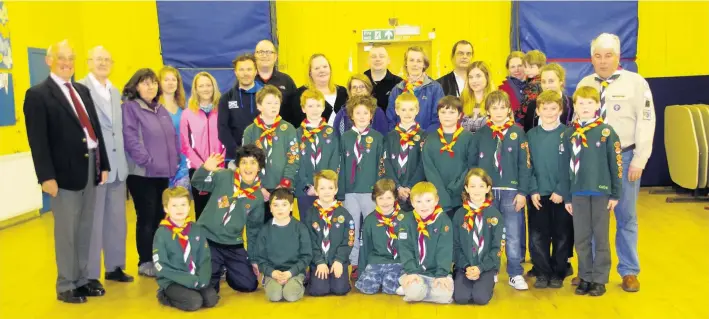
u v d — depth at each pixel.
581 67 7.01
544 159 3.41
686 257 4.11
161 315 3.15
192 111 4.00
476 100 3.87
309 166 3.69
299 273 3.43
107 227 3.75
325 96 3.99
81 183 3.27
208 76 4.01
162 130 3.83
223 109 3.90
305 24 7.43
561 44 7.00
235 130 3.90
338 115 3.85
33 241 5.04
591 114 3.31
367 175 3.65
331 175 3.46
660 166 7.00
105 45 7.48
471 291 3.23
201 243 3.29
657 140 6.99
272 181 3.62
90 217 3.44
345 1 7.38
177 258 3.26
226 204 3.49
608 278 3.36
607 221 3.33
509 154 3.46
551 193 3.43
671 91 6.90
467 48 4.20
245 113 3.88
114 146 3.66
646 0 7.37
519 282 3.49
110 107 3.66
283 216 3.40
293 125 4.05
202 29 7.13
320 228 3.50
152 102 3.88
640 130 3.33
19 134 6.10
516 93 4.23
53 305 3.34
